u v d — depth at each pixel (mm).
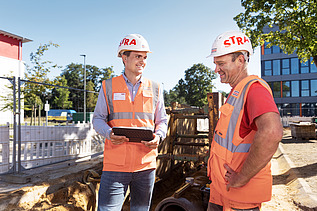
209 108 3496
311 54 10430
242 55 1646
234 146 1562
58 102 58250
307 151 9242
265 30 28562
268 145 1261
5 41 25672
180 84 66188
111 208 2205
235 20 10328
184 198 3008
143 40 2311
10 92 15586
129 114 2309
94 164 6809
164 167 4895
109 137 2148
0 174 4953
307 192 4273
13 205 3213
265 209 3803
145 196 2371
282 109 31062
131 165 2229
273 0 8992
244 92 1517
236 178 1479
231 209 1606
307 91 32750
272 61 34781
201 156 3947
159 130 2424
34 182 4746
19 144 5215
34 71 16891
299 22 9102
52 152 6609
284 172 6488
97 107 2375
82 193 3508
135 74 2348
